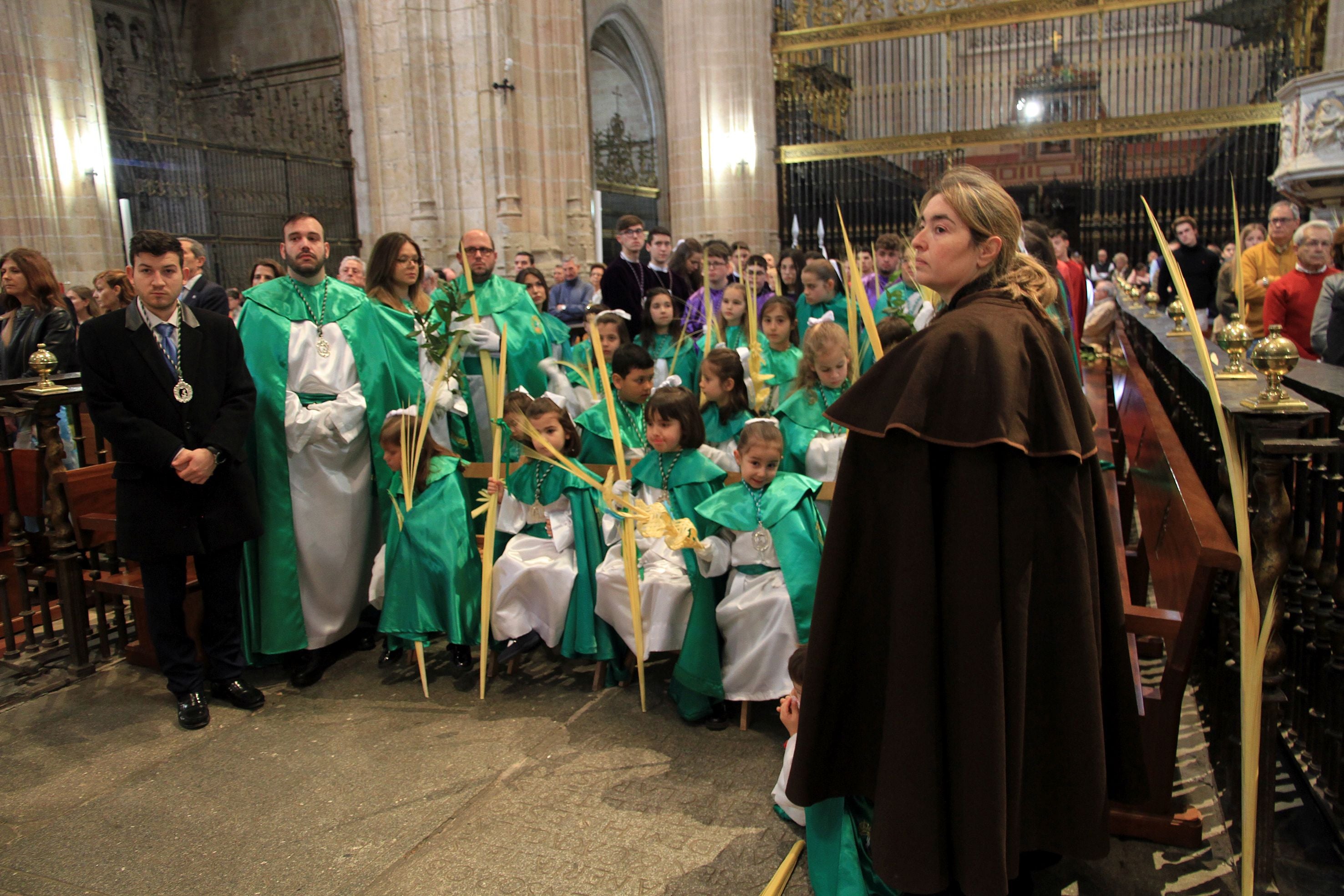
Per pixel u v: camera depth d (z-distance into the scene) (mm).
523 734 3346
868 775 1980
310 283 4109
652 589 3396
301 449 3926
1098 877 2406
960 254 1872
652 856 2594
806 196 16719
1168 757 2484
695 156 16391
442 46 11336
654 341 5539
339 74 14570
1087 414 1856
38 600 5055
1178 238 9266
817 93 17469
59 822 2875
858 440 1861
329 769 3145
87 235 10719
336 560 3982
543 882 2496
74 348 5137
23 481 4137
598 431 4020
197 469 3352
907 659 1751
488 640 3893
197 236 12398
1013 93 19938
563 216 11992
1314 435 2396
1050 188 18250
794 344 5828
